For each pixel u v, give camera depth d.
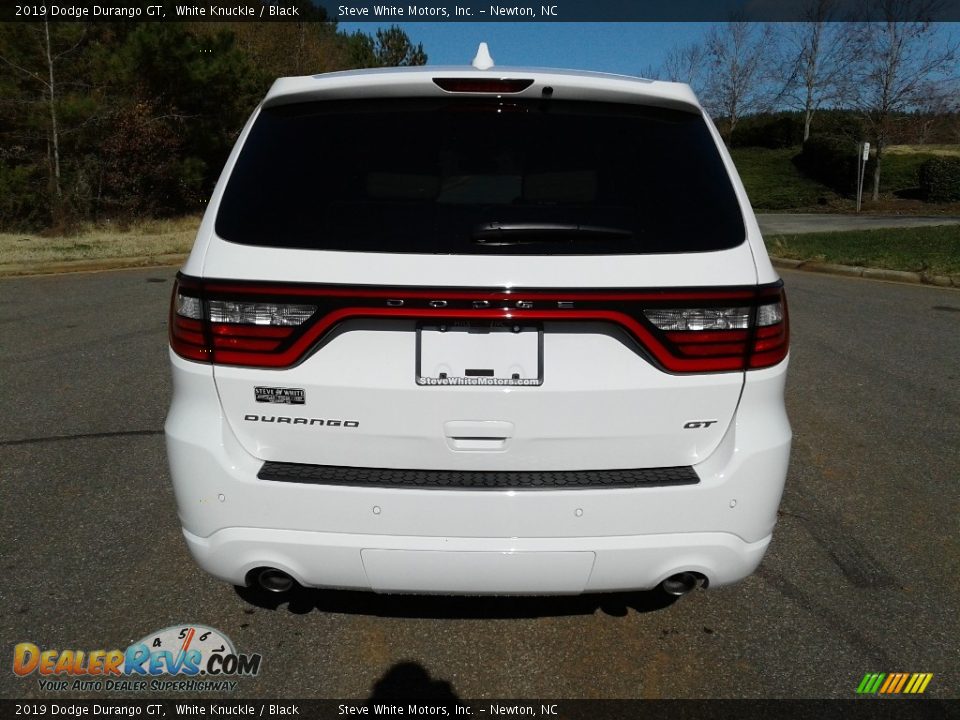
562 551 2.13
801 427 4.74
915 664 2.59
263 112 2.38
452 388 2.08
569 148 2.25
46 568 3.07
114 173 19.22
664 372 2.11
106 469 3.99
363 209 2.14
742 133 40.25
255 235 2.13
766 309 2.14
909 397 5.31
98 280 10.38
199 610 2.83
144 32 19.42
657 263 2.08
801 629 2.77
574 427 2.12
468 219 2.11
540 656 2.62
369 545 2.14
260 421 2.15
